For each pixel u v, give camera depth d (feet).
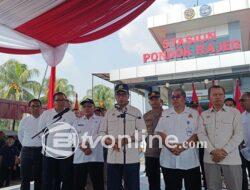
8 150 27.50
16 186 23.02
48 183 14.96
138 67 58.49
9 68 85.35
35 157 16.71
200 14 63.87
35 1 16.49
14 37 19.51
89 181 17.94
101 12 19.25
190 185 11.64
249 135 14.24
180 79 57.26
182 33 70.74
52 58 21.84
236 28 64.80
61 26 19.42
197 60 54.85
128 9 20.47
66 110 15.75
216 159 10.73
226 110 11.10
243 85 56.24
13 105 34.17
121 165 12.11
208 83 59.31
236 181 10.56
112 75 60.34
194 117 12.01
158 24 68.13
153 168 15.10
